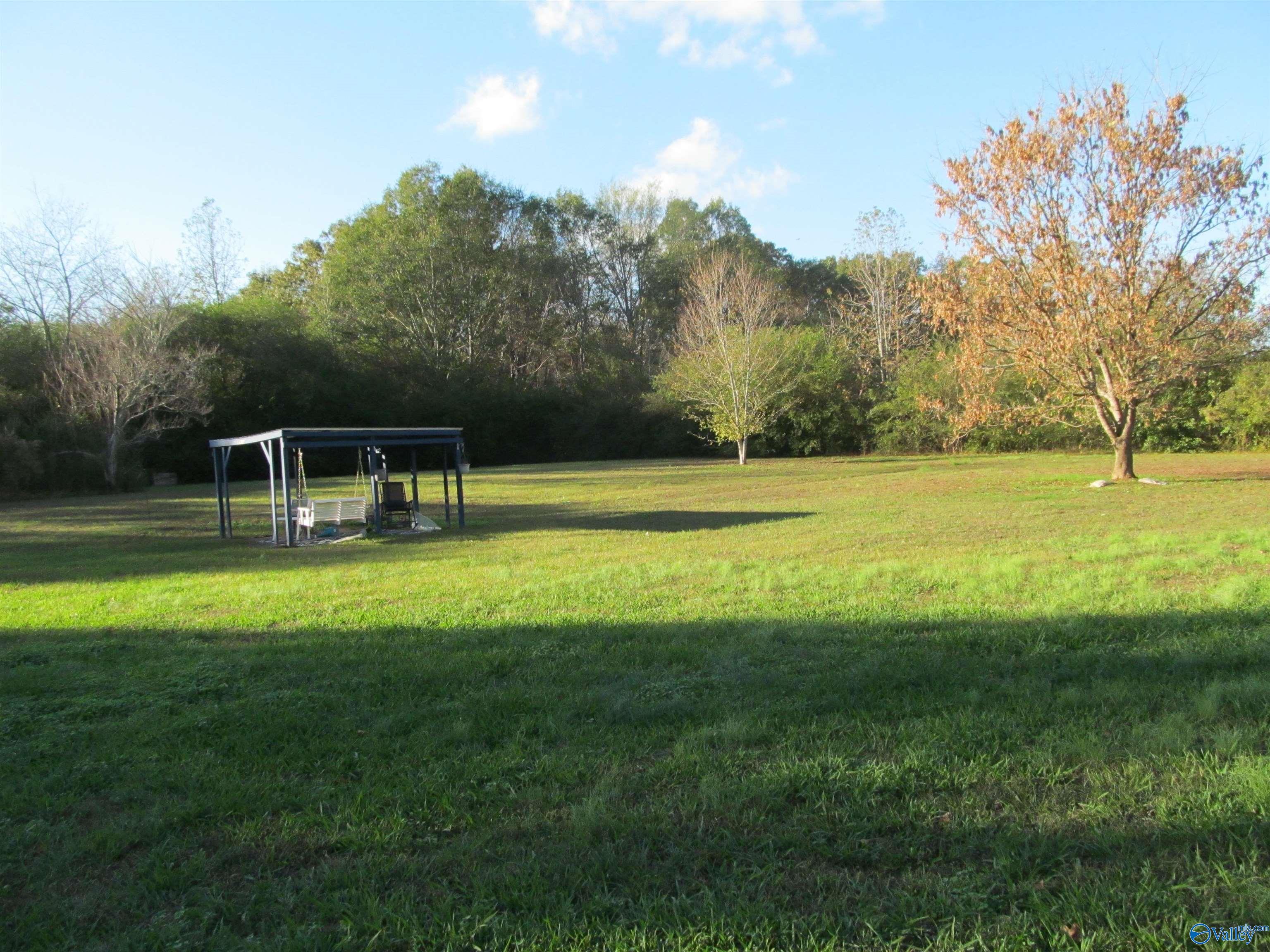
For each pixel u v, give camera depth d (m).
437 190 50.25
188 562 12.99
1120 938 2.35
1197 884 2.60
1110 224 19.14
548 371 55.41
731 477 29.20
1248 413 33.72
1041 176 19.47
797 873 2.79
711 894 2.63
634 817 3.17
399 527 16.97
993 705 4.28
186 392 32.47
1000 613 6.51
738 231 65.62
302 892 2.76
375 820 3.26
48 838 3.23
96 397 30.44
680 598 7.88
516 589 8.84
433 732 4.23
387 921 2.59
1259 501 15.83
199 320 39.53
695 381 38.19
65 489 29.84
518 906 2.66
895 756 3.68
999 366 21.50
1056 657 5.18
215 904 2.72
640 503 20.59
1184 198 18.73
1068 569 8.71
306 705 4.78
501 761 3.79
